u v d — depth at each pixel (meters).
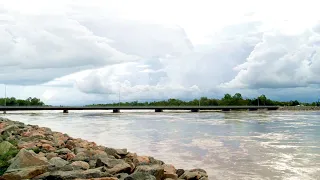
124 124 46.41
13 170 7.13
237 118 67.62
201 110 161.00
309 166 13.80
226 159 15.66
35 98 184.38
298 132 31.61
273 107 160.75
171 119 63.78
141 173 7.89
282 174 12.30
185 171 10.45
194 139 25.11
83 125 44.16
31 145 12.03
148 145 21.25
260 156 16.56
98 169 8.15
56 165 8.59
